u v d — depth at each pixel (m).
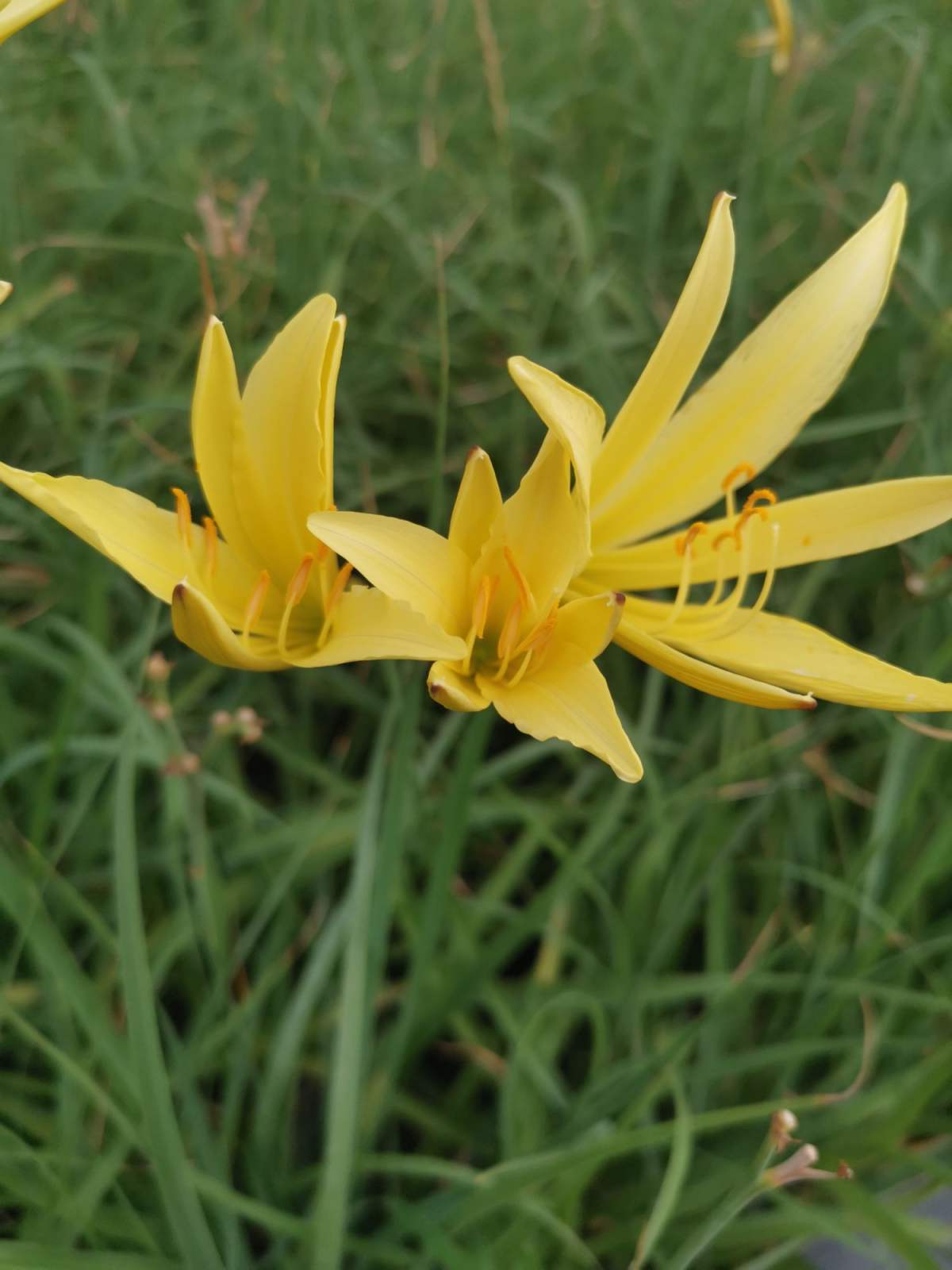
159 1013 0.38
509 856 0.43
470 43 0.72
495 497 0.29
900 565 0.49
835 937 0.41
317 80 0.63
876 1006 0.41
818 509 0.32
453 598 0.30
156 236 0.56
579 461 0.28
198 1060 0.37
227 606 0.31
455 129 0.66
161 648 0.46
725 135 0.67
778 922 0.43
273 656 0.30
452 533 0.30
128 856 0.32
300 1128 0.40
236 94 0.64
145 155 0.59
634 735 0.44
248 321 0.51
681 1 0.75
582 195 0.63
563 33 0.73
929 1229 0.37
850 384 0.54
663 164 0.57
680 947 0.44
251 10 0.67
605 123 0.67
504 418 0.52
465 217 0.57
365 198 0.53
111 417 0.42
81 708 0.43
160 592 0.30
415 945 0.38
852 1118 0.39
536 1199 0.35
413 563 0.29
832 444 0.54
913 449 0.50
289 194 0.55
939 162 0.59
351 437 0.49
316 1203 0.37
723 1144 0.40
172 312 0.53
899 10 0.63
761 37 0.59
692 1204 0.38
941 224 0.60
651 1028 0.42
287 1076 0.37
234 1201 0.34
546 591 0.30
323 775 0.44
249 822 0.41
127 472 0.46
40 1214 0.35
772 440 0.32
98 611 0.43
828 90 0.70
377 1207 0.38
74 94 0.62
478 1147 0.40
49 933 0.34
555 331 0.57
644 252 0.58
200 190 0.56
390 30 0.73
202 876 0.38
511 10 0.76
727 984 0.40
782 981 0.40
